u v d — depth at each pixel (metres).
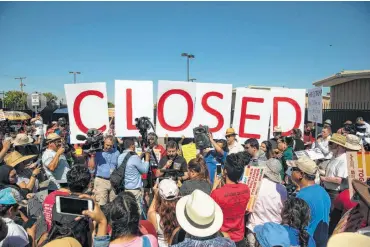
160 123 5.91
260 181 3.08
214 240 1.95
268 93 6.14
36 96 9.91
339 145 3.80
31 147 5.27
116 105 5.83
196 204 1.97
